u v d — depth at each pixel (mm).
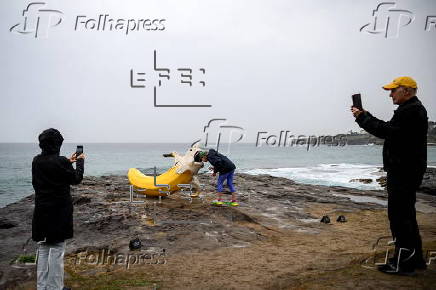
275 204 9656
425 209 10742
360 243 5738
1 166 39219
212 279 3811
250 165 46188
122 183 13344
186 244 5246
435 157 64188
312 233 6559
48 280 3303
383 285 3043
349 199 12164
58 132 3438
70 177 3318
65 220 3338
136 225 6176
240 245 5398
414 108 3318
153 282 3746
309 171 32188
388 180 3535
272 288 3443
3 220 6848
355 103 3602
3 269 4184
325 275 3564
